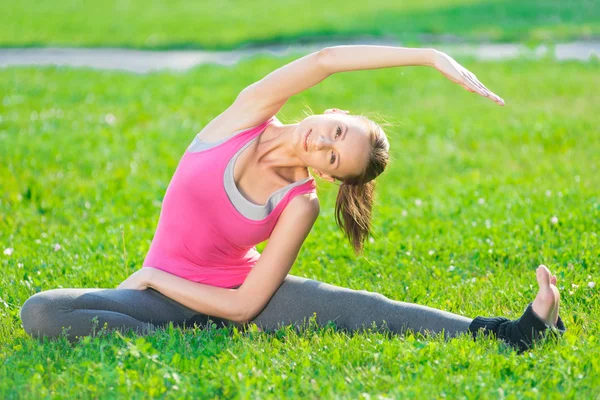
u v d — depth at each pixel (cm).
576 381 479
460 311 627
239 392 458
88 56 2316
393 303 581
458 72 546
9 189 1030
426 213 921
